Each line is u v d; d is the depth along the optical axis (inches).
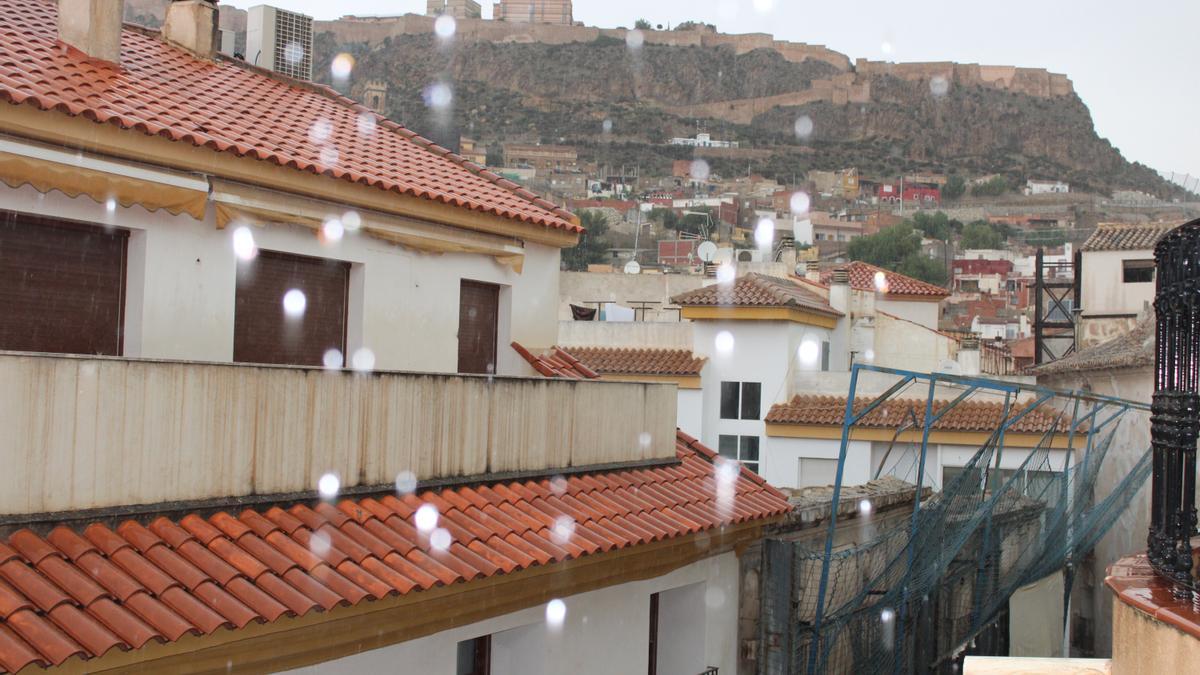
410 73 7805.1
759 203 6087.6
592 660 464.8
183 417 322.0
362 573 335.3
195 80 507.5
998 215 6446.9
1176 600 246.2
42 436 287.1
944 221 5615.2
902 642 702.5
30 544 281.7
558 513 439.5
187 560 307.1
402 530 374.0
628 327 1307.8
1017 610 1016.9
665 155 7637.8
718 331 1232.2
